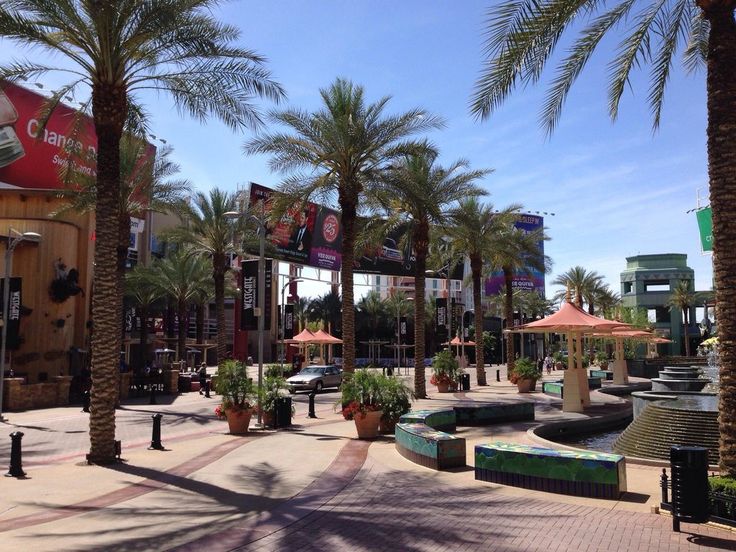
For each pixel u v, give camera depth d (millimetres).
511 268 39906
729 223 8461
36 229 33781
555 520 7395
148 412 23766
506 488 9242
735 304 8344
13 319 24453
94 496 9203
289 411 18094
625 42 11516
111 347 12469
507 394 30047
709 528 6898
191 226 35594
